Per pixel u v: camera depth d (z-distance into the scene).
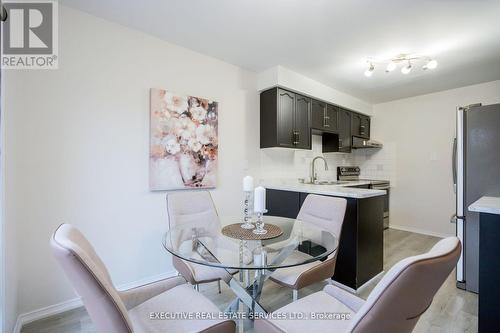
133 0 1.81
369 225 2.31
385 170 4.60
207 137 2.64
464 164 2.25
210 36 2.32
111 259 2.09
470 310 1.91
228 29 2.20
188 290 1.33
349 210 2.21
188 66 2.56
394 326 0.77
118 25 2.12
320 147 4.23
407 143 4.33
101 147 2.03
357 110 4.32
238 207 2.99
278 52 2.64
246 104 3.10
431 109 4.06
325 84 3.61
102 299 0.76
